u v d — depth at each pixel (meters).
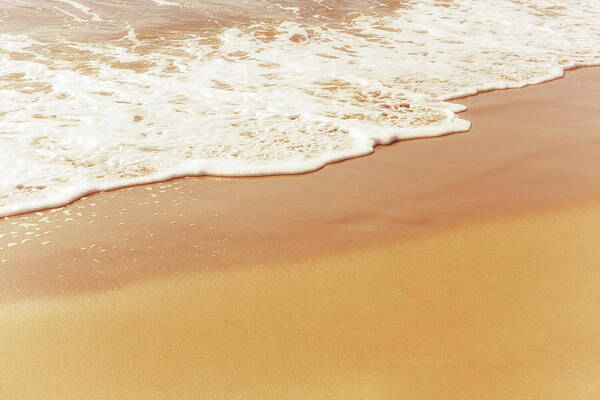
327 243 3.78
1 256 3.57
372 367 2.66
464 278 3.38
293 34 8.67
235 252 3.67
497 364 2.67
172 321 3.00
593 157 5.26
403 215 4.17
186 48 7.78
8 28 8.08
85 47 7.55
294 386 2.56
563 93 7.02
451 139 5.60
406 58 7.98
